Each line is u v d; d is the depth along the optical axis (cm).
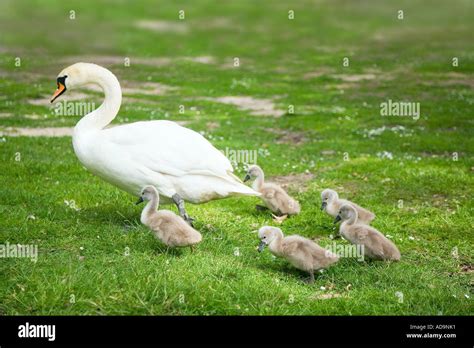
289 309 750
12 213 1012
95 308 734
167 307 738
